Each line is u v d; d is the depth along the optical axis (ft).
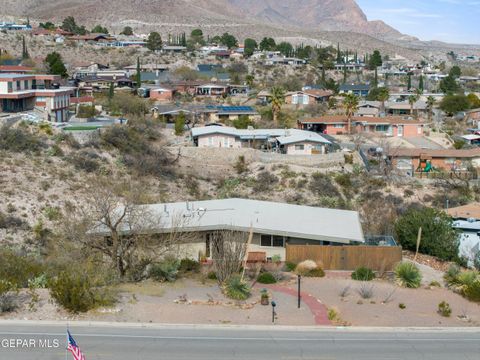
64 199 205.77
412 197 246.06
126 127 277.23
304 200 240.53
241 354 87.92
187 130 327.26
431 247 161.17
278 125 352.08
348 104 352.90
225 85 466.29
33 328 95.09
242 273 122.93
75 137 250.98
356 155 282.77
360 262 141.59
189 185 247.70
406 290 127.44
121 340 91.66
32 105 302.66
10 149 229.04
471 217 180.86
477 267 154.71
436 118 424.87
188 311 106.01
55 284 104.37
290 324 101.86
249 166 269.03
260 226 143.95
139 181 236.22
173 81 481.46
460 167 281.74
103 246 133.49
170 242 134.31
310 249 141.38
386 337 97.76
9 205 193.26
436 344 94.99
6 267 120.06
